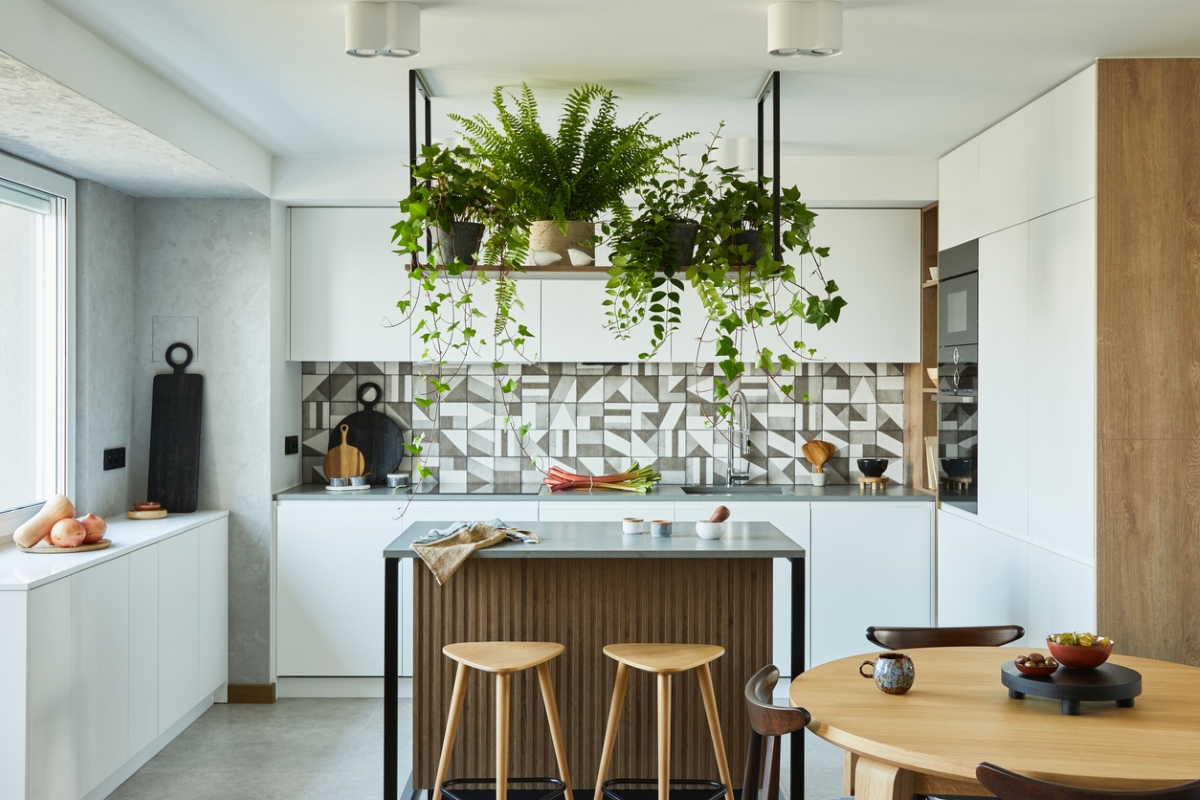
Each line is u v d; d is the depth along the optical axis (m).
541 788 3.65
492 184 3.31
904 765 2.02
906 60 3.40
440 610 3.65
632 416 5.54
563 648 3.33
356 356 5.11
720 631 3.67
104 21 3.00
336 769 3.96
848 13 2.97
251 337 4.83
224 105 3.94
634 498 4.95
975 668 2.66
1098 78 3.38
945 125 4.27
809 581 4.99
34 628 3.10
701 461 5.53
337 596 4.91
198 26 3.05
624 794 3.65
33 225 4.06
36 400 4.09
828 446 5.40
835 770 3.99
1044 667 2.36
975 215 4.46
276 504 4.91
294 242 5.10
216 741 4.29
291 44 3.22
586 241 3.49
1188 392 3.39
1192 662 3.40
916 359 5.20
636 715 3.66
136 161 3.96
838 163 4.94
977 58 3.38
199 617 4.48
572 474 5.24
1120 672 2.37
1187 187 3.38
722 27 3.08
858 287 5.18
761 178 3.60
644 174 3.55
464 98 3.84
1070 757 1.98
